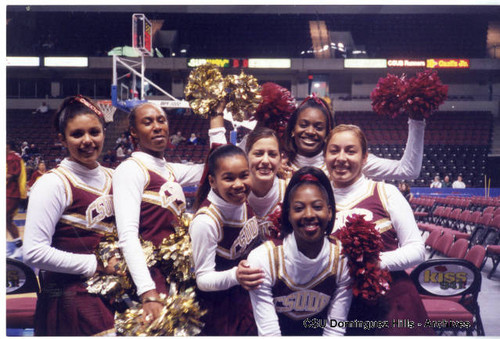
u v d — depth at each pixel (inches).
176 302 60.9
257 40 667.4
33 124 537.3
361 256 56.1
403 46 674.2
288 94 78.0
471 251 103.1
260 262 58.1
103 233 65.4
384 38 679.7
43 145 437.7
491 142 539.2
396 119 566.3
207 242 58.8
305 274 58.3
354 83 625.3
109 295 64.3
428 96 70.6
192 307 61.2
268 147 65.1
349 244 57.2
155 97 534.0
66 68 564.1
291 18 677.9
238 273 55.9
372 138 544.1
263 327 57.5
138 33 254.7
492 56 628.1
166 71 567.2
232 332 62.9
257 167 64.9
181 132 523.2
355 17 686.5
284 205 58.2
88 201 64.2
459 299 82.7
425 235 265.9
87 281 63.1
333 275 58.9
